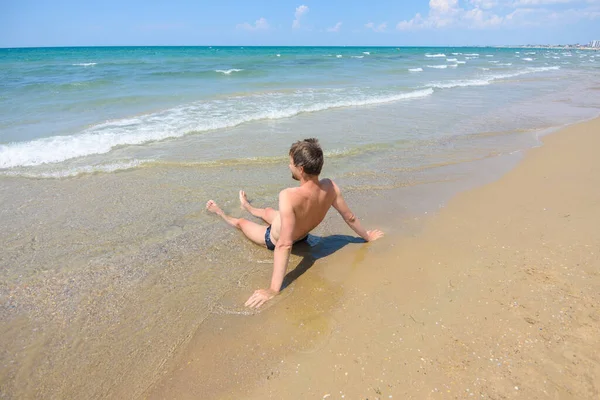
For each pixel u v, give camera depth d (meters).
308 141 2.84
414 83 17.50
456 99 12.73
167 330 2.45
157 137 7.17
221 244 3.54
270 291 2.78
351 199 4.49
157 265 3.20
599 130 7.33
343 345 2.24
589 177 4.69
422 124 8.68
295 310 2.58
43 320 2.56
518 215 3.79
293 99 11.85
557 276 2.74
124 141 6.86
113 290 2.87
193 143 6.89
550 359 2.04
